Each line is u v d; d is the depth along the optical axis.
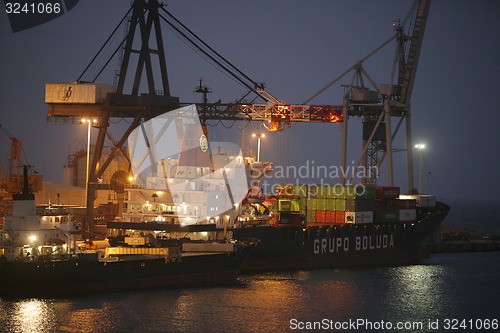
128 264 85.94
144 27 119.50
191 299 86.38
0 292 81.69
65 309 78.81
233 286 95.19
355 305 89.94
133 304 82.38
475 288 104.12
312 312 85.19
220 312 82.12
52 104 118.81
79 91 117.06
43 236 84.19
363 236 122.12
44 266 80.62
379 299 93.94
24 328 72.75
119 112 119.31
